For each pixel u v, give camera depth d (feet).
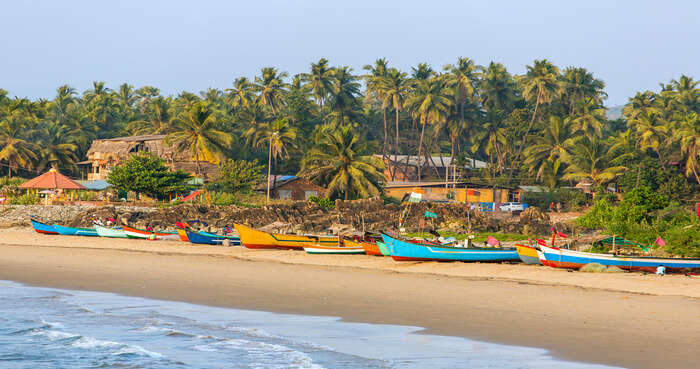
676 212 154.71
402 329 67.56
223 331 68.13
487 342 61.00
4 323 73.31
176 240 184.96
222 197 262.47
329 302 84.28
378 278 107.76
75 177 392.88
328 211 239.91
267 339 64.23
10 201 251.39
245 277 109.81
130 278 108.58
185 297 89.45
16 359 59.72
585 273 107.65
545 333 63.67
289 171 390.01
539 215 229.86
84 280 106.22
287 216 225.97
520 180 393.70
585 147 361.10
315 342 62.54
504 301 82.64
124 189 264.11
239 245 171.42
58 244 172.76
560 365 52.44
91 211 216.13
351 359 56.13
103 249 161.79
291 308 80.43
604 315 71.72
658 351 55.57
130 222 211.61
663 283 94.27
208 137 328.49
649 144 367.86
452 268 118.93
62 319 75.31
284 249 156.35
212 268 123.03
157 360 58.39
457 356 56.24
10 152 352.90
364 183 304.91
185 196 271.69
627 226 137.49
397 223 212.02
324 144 311.27
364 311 77.82
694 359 52.80
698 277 101.24
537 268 116.16
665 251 120.98
